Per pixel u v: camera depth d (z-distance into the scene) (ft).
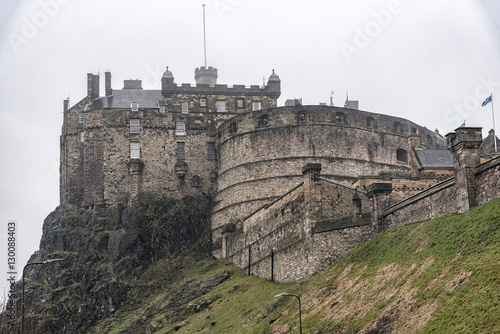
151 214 374.22
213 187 387.14
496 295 130.31
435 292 146.72
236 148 359.87
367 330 156.46
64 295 353.10
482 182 171.12
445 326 133.18
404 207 201.77
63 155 410.72
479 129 175.63
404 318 148.25
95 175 388.98
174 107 399.44
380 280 176.04
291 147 344.28
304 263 242.99
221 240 354.74
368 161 347.97
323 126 344.49
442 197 184.85
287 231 263.90
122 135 389.80
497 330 121.80
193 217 374.43
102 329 329.52
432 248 166.71
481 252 147.74
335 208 242.37
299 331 185.57
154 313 309.42
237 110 403.75
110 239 369.09
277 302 225.15
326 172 339.16
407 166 363.15
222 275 312.50
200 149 392.06
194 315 276.62
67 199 398.01
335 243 230.89
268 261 280.31
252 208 345.31
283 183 341.21
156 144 390.21
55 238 379.96
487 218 157.07
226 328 234.79
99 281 354.74
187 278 336.29
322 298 197.67
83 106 405.59
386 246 192.65
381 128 356.59
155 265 359.87
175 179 386.73
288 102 431.43
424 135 382.01
